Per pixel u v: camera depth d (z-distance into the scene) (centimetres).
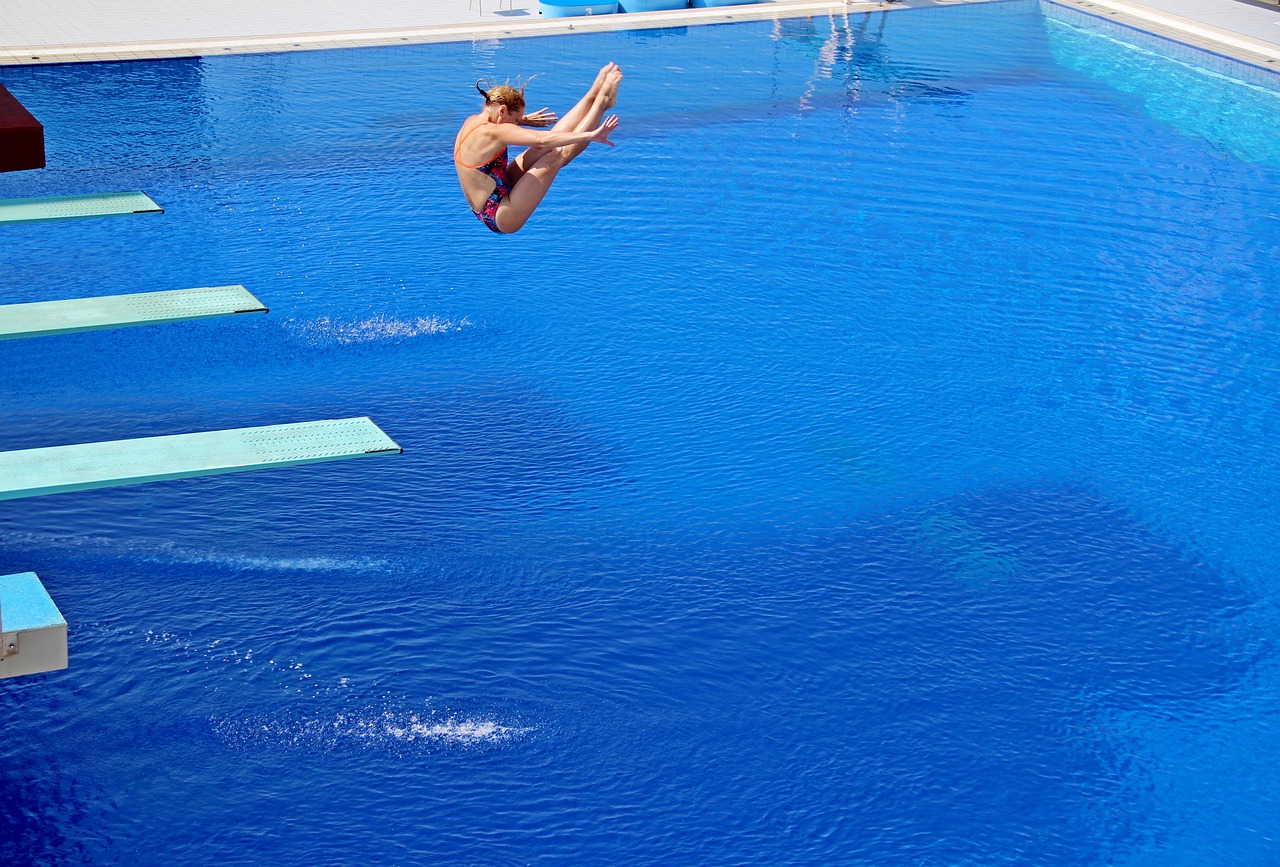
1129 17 2548
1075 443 1153
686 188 1689
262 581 928
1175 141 1898
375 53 2162
